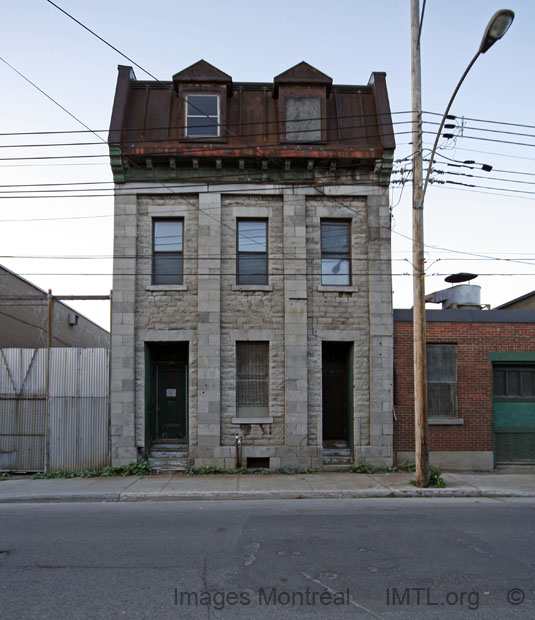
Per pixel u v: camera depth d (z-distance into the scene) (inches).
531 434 593.9
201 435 553.9
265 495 452.8
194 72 598.2
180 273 581.9
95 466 550.6
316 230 586.2
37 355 562.9
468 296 693.3
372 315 573.0
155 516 375.2
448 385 586.2
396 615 207.5
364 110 613.3
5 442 552.4
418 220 494.0
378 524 348.8
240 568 260.4
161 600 221.1
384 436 563.8
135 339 565.6
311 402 567.5
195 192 579.5
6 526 346.3
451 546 297.1
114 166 566.9
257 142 589.6
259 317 573.3
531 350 593.0
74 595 226.4
